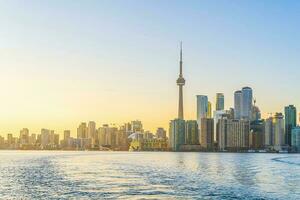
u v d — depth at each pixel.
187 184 102.75
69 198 76.25
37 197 77.12
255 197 79.38
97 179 115.00
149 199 76.44
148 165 197.00
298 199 77.00
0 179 111.19
